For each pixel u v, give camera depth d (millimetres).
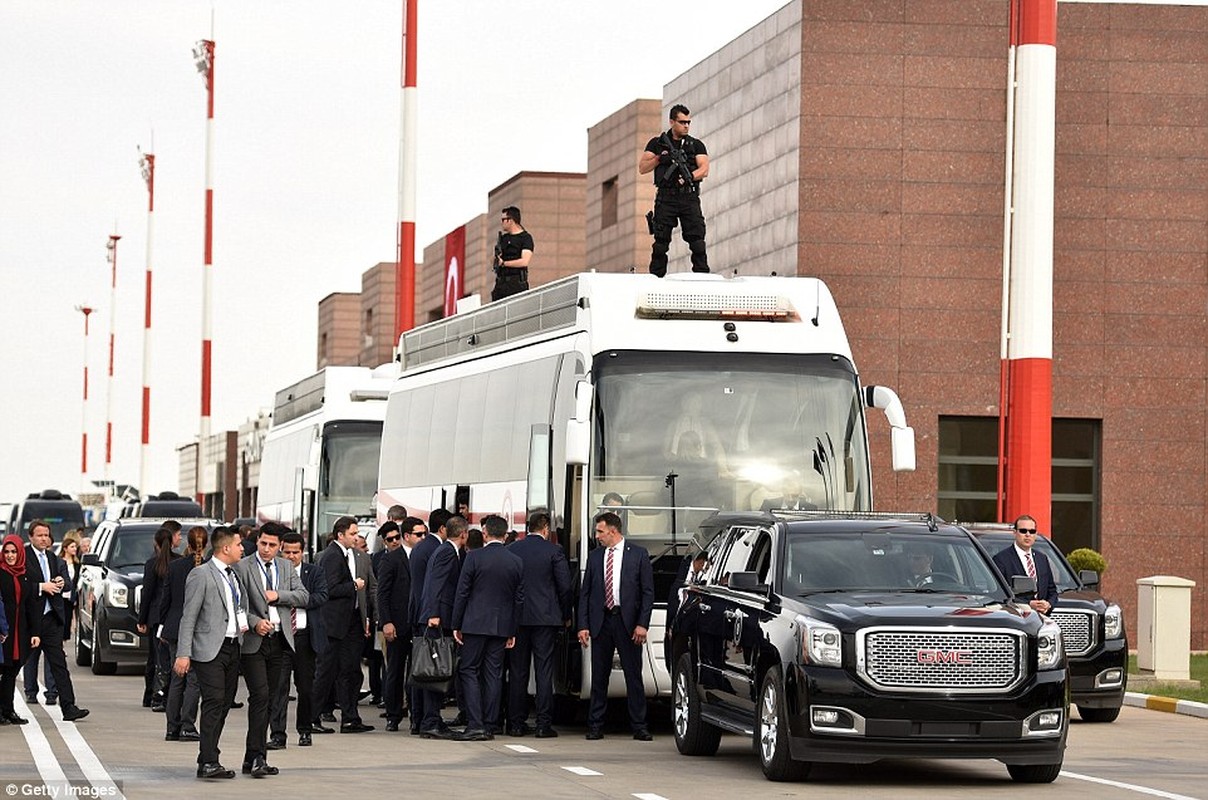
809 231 35219
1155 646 27391
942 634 15570
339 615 20734
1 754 17609
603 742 19672
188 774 16000
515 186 61875
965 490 35531
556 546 20203
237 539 15773
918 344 35375
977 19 35438
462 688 20953
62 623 21562
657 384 20344
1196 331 36250
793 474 20281
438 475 26219
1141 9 36312
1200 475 36281
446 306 51594
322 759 17562
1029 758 15617
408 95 35250
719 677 17312
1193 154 36312
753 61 37594
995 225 35531
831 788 15477
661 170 24203
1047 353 26547
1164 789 15641
